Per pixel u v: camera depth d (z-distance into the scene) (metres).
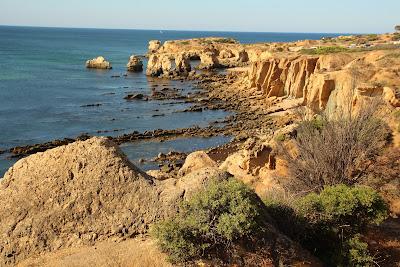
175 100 75.44
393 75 40.84
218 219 13.77
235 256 13.37
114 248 14.03
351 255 15.75
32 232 14.85
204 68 122.12
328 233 16.75
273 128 54.16
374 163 22.72
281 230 15.91
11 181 16.22
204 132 54.50
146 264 13.05
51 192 15.59
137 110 67.69
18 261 14.38
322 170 21.47
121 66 132.62
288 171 24.06
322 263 15.35
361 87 34.50
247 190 14.74
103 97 78.12
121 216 15.06
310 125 24.83
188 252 13.16
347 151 21.66
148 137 52.69
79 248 14.45
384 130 25.47
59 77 101.94
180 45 161.00
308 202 17.16
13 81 91.50
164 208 14.97
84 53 173.88
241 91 79.81
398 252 17.38
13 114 62.62
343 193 17.53
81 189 15.57
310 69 65.81
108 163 15.98
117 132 55.09
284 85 70.88
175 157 45.38
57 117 62.06
